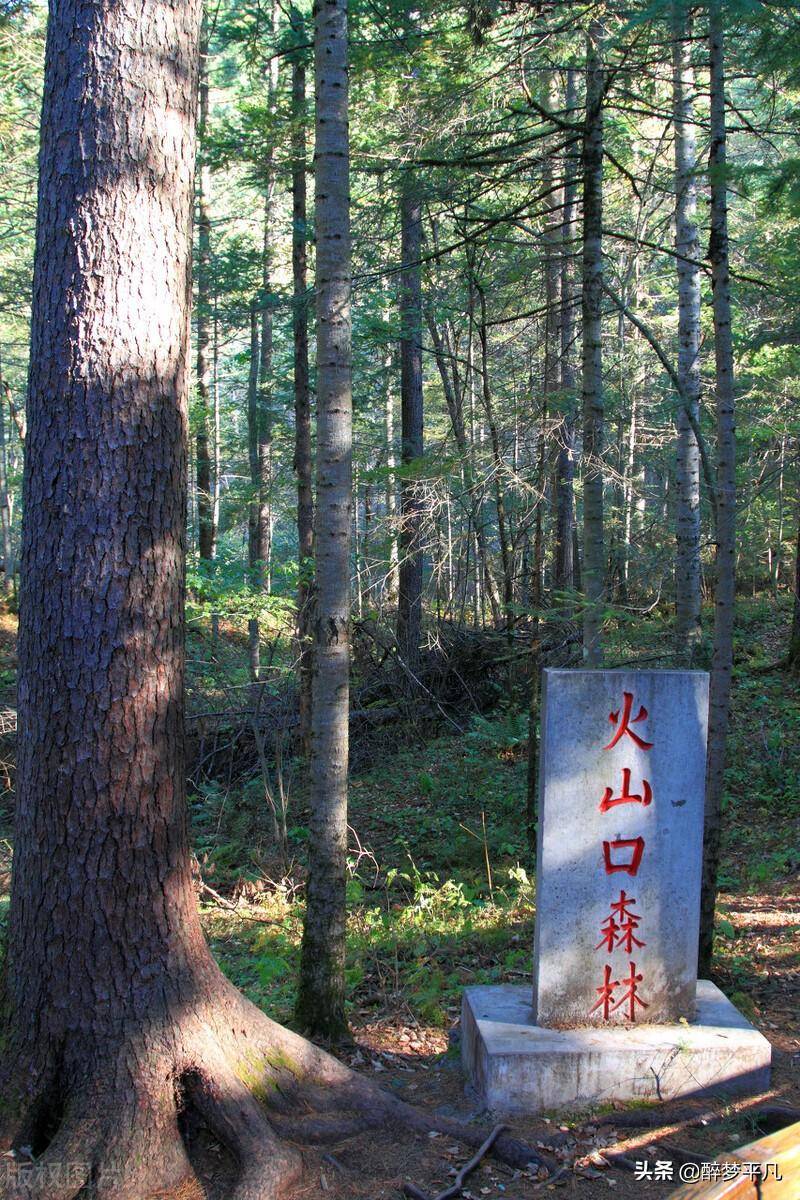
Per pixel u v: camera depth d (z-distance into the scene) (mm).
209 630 13531
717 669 5875
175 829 3910
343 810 5074
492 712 13312
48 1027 3703
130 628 3729
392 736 13250
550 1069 4309
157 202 3814
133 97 3748
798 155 9344
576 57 7973
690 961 4695
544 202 10477
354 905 8141
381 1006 5902
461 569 12086
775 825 9320
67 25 3744
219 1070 3846
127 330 3729
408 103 7922
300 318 10883
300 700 11109
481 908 7676
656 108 7098
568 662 12672
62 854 3707
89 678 3678
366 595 12039
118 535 3701
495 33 8484
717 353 5984
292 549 23172
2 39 12672
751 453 14883
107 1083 3656
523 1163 3883
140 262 3762
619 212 15680
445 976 6359
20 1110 3641
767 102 7117
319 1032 5051
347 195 5004
